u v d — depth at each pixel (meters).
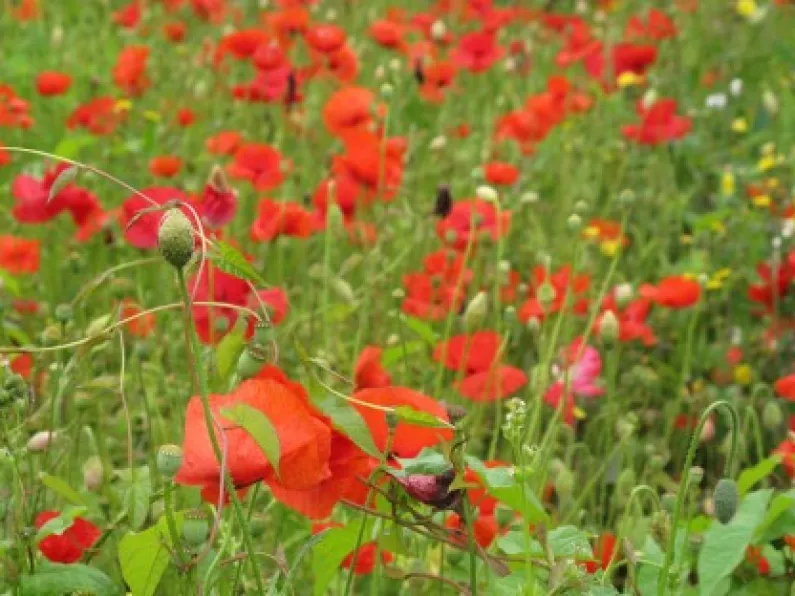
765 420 3.31
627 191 3.80
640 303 3.94
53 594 2.28
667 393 4.48
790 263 4.49
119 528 2.73
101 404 3.33
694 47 7.25
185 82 7.13
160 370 3.44
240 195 5.24
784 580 2.66
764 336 4.59
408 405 2.01
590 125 6.54
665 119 5.59
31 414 3.12
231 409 1.84
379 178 4.16
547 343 4.06
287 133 5.96
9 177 5.72
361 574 2.72
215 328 3.00
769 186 5.54
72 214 4.21
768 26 8.03
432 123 6.59
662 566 2.31
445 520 2.44
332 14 7.87
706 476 4.05
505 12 6.69
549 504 3.31
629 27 7.25
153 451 2.88
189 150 6.31
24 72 6.95
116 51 7.52
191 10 8.36
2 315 3.55
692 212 5.79
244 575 2.62
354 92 4.52
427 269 4.16
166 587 2.52
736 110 7.06
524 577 2.31
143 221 2.97
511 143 6.12
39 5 8.21
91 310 4.45
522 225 5.36
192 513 2.02
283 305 3.09
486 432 3.91
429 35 6.74
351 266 3.99
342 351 3.80
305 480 1.93
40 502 2.87
